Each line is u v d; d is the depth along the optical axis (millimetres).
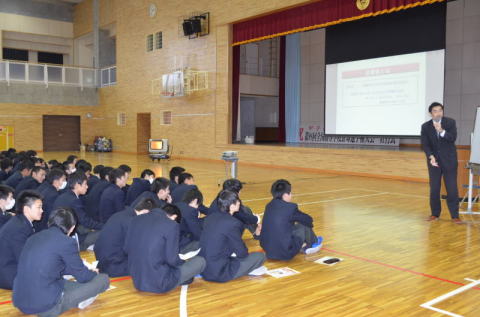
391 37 14383
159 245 3955
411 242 6215
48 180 5844
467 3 17781
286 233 5090
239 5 18188
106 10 27656
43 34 29844
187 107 21781
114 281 4508
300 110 24359
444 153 7309
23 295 3396
